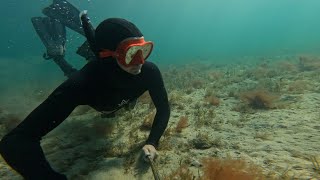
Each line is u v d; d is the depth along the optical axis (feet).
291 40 51.78
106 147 3.67
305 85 6.69
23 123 2.27
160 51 61.21
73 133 4.35
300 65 11.19
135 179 2.81
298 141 3.38
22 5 56.13
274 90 6.58
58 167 3.26
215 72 10.85
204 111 4.94
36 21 5.67
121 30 2.30
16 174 3.26
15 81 14.42
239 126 4.14
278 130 3.83
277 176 2.57
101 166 3.15
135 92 2.95
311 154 2.99
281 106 5.02
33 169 2.14
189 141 3.60
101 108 2.92
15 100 8.65
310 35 62.75
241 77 9.34
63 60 5.14
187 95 6.77
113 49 2.35
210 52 41.11
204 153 3.23
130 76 2.68
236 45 60.75
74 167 3.21
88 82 2.53
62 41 5.51
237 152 3.19
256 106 5.18
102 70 2.55
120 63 2.40
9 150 2.12
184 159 3.10
